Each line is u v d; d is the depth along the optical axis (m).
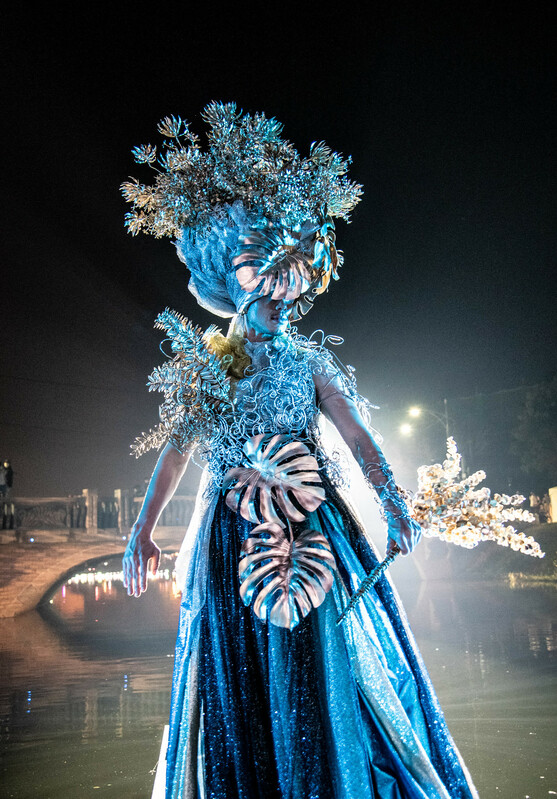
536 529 27.47
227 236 2.70
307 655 2.33
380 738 2.30
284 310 2.70
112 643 13.26
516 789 3.61
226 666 2.37
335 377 2.64
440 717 2.42
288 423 2.56
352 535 2.57
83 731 6.07
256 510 2.49
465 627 12.37
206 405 2.62
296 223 2.69
